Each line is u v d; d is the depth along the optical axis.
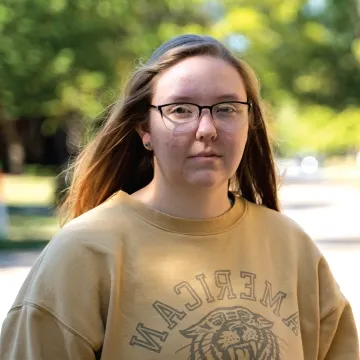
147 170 3.65
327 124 53.25
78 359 3.00
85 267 3.06
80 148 4.09
